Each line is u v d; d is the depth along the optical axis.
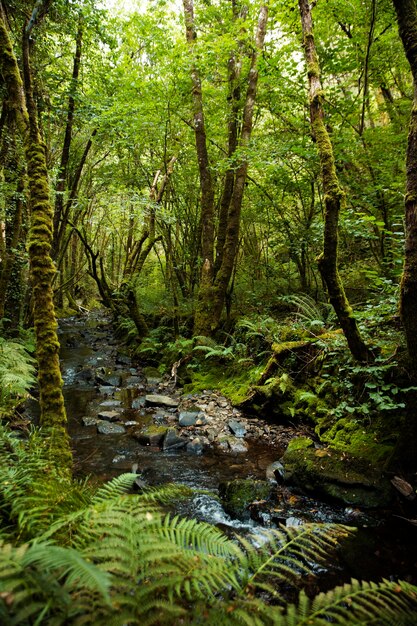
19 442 3.15
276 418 5.90
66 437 3.27
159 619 1.39
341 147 6.55
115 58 9.32
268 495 3.84
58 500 2.25
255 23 7.96
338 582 2.60
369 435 4.44
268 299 9.54
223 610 1.51
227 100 9.20
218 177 10.75
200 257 10.02
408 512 3.46
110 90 9.68
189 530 1.97
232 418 6.07
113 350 11.77
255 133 10.54
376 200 6.66
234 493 3.83
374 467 3.95
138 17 8.41
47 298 3.39
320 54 7.47
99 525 1.92
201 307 8.80
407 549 3.00
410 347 3.44
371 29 6.25
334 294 4.36
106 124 9.38
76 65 9.48
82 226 13.11
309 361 5.84
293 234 8.83
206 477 4.32
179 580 1.51
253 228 12.21
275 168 7.14
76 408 6.68
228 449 5.10
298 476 4.04
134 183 11.88
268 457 4.84
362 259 9.12
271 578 2.58
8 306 8.69
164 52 7.94
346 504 3.61
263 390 5.99
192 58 7.53
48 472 2.57
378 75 8.05
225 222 9.24
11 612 1.17
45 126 9.42
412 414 3.64
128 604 1.40
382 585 1.73
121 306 13.90
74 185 11.31
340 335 5.50
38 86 7.25
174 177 11.30
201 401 6.80
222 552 1.91
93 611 1.31
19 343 8.08
